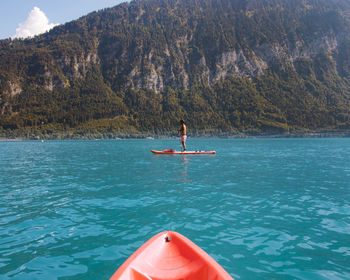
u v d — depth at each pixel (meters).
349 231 4.32
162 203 6.11
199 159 18.03
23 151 32.91
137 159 18.36
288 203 6.09
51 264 3.26
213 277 2.56
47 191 7.64
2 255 3.51
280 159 17.94
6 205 6.09
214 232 4.26
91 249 3.68
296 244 3.80
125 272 2.57
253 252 3.54
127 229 4.44
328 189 7.68
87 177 10.22
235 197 6.68
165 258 2.97
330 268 3.13
